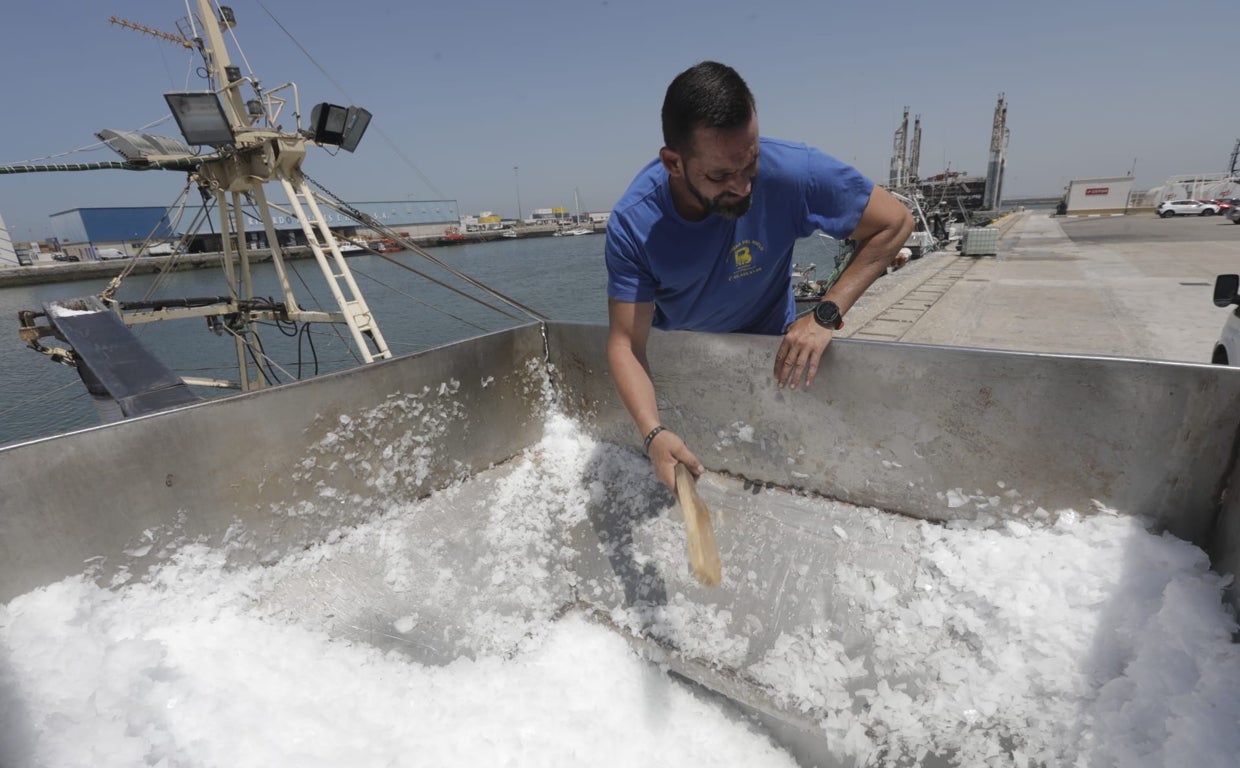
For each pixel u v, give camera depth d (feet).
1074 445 4.00
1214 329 22.25
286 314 29.12
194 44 25.36
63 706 3.13
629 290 4.89
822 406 4.95
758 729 4.20
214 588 4.28
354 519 5.13
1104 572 3.83
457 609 4.96
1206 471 3.57
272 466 4.58
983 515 4.45
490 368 6.08
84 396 41.88
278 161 25.53
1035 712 3.56
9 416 38.34
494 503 5.89
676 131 3.76
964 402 4.32
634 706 4.37
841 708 4.07
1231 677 3.06
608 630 5.00
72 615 3.60
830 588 4.66
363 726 3.87
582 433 6.61
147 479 3.98
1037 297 30.45
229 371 48.11
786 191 4.78
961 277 39.88
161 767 3.05
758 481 5.51
